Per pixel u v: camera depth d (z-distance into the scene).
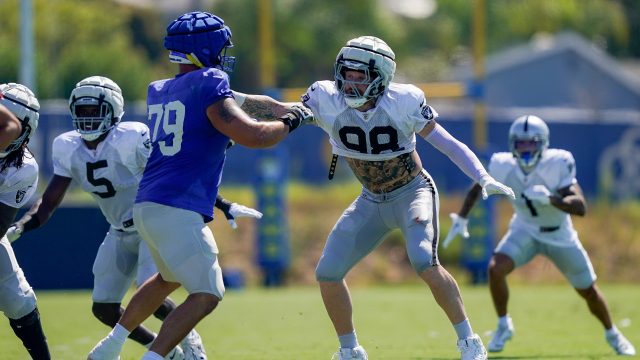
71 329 31.81
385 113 19.34
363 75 18.95
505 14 121.38
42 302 40.66
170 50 18.09
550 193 26.86
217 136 17.44
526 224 27.56
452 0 124.31
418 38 121.06
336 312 20.27
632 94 110.44
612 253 67.00
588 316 36.12
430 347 27.58
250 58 107.94
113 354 18.30
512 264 27.00
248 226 65.75
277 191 56.22
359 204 20.52
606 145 79.38
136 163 21.48
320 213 68.31
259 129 17.17
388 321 35.03
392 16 120.38
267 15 57.97
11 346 27.30
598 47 124.25
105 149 21.28
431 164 75.31
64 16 104.44
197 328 32.69
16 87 19.52
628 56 130.88
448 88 57.31
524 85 108.94
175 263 17.17
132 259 22.05
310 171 77.38
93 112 20.89
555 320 34.81
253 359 24.67
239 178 75.56
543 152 27.55
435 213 20.06
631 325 33.12
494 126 77.56
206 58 17.92
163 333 16.94
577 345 28.00
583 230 69.12
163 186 17.22
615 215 71.31
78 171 21.41
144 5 116.81
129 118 76.06
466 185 75.12
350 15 111.88
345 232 20.33
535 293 48.38
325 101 19.67
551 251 27.45
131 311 18.38
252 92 108.00
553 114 101.50
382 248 64.44
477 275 56.59
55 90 95.62
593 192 78.75
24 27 49.50
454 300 19.39
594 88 109.38
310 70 110.81
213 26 17.95
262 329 32.44
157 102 17.83
